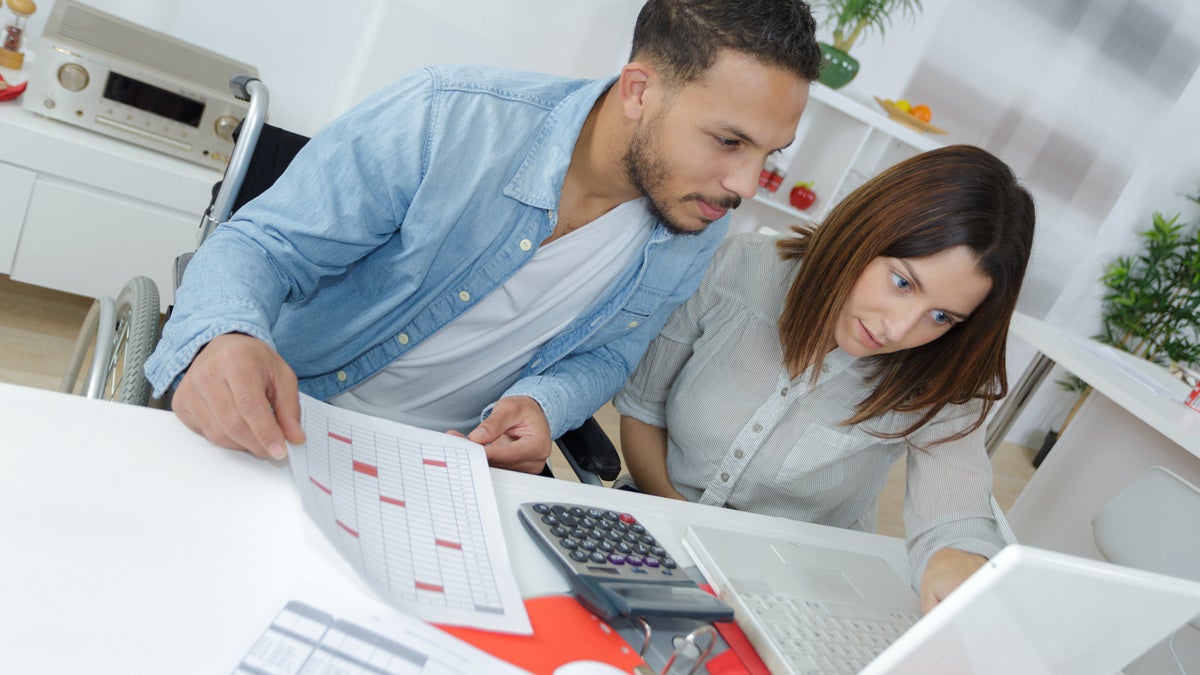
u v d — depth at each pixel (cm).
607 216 111
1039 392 447
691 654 74
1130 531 183
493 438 97
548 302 115
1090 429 272
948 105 379
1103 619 67
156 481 67
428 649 59
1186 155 409
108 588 56
